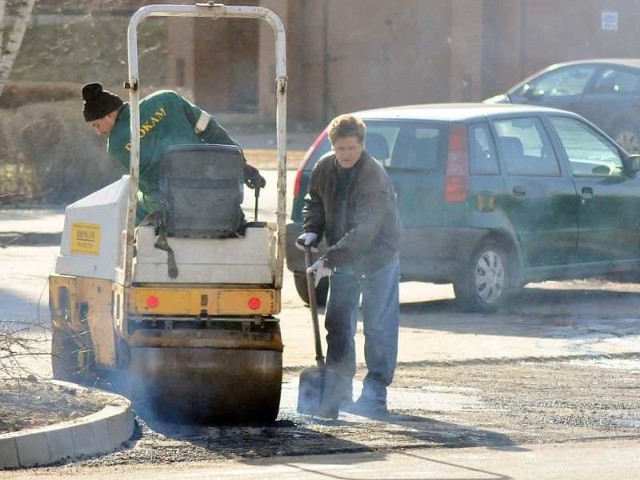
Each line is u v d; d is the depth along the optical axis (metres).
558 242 49.66
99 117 32.06
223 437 28.80
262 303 30.00
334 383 31.25
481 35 139.62
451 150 46.81
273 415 30.44
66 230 33.75
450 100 141.00
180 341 29.73
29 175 77.69
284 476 24.83
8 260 58.62
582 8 138.75
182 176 29.50
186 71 146.38
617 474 25.28
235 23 148.88
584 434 29.61
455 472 25.33
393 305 32.09
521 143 49.12
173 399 29.77
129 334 29.97
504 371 37.84
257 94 149.75
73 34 101.44
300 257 47.88
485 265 47.59
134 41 28.73
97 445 27.06
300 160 102.12
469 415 31.73
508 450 27.72
